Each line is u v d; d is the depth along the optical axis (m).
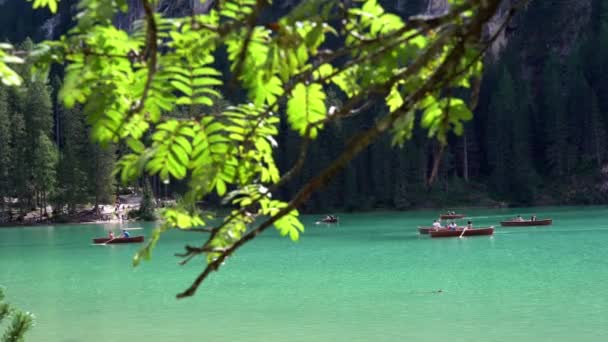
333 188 120.06
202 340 22.34
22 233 84.69
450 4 2.11
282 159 104.44
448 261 42.06
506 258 42.72
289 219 2.92
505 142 128.25
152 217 102.88
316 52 2.18
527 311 25.53
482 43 2.24
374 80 2.24
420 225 79.25
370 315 25.56
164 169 2.56
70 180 105.38
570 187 126.19
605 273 34.75
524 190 124.25
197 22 2.13
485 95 144.25
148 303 29.62
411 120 2.19
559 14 154.38
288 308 27.38
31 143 110.38
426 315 25.33
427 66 2.35
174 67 2.29
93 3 2.13
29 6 193.62
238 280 35.84
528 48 154.75
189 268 41.78
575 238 54.88
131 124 2.46
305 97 2.45
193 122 2.53
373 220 93.00
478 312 25.59
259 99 2.50
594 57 144.25
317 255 47.78
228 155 2.58
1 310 6.80
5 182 106.19
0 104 105.88
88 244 63.81
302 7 2.08
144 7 2.02
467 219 88.62
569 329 22.38
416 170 123.12
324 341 21.61
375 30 2.27
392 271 37.97
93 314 27.45
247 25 2.06
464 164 132.00
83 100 2.30
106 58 2.24
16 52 2.18
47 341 22.83
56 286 36.25
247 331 23.44
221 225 2.71
